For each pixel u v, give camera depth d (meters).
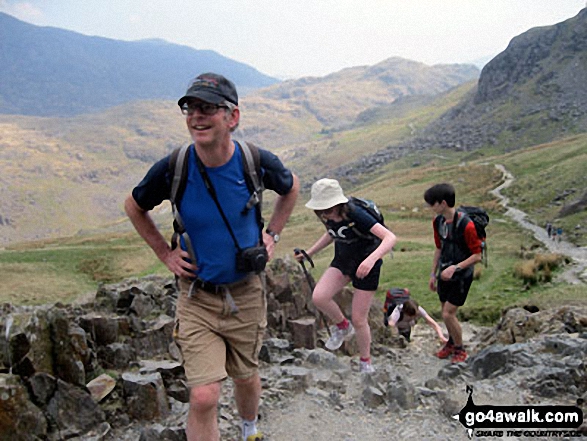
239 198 3.49
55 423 4.62
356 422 5.03
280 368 6.34
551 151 121.81
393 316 9.88
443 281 7.98
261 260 3.55
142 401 5.08
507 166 118.38
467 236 7.54
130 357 6.01
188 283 3.67
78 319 6.07
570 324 7.97
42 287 45.44
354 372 7.09
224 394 5.64
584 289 15.98
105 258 61.28
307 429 4.87
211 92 3.24
